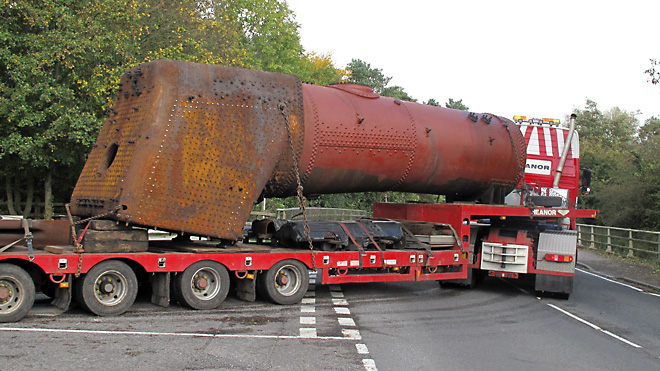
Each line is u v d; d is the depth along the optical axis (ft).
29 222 29.17
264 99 32.22
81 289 26.78
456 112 43.09
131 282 27.91
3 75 63.87
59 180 77.46
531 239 41.60
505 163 43.73
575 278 55.62
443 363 21.95
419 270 38.11
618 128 201.87
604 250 86.79
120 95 32.65
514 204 46.62
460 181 42.14
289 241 35.24
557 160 51.39
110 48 63.98
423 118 40.34
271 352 22.07
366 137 36.73
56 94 59.88
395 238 38.27
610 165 137.28
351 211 80.94
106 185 29.45
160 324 26.04
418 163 39.29
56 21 61.57
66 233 30.30
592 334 29.37
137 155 28.37
